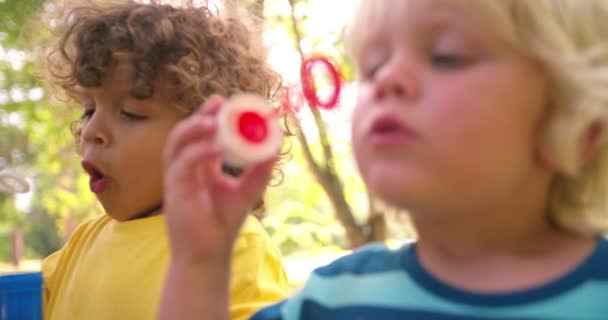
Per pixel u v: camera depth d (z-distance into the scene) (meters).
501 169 0.56
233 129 0.64
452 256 0.64
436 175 0.55
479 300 0.60
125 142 1.07
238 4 1.49
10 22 3.80
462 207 0.57
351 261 0.73
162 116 1.08
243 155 0.64
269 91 1.31
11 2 3.75
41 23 1.67
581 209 0.63
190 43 1.16
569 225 0.63
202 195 0.69
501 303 0.59
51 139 4.99
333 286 0.71
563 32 0.57
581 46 0.58
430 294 0.63
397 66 0.57
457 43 0.56
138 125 1.08
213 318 0.68
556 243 0.62
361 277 0.70
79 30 1.17
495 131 0.55
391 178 0.56
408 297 0.65
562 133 0.56
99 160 1.09
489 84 0.55
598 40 0.59
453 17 0.57
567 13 0.58
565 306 0.58
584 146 0.59
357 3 0.66
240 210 0.71
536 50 0.56
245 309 0.97
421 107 0.56
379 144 0.56
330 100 0.76
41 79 1.75
